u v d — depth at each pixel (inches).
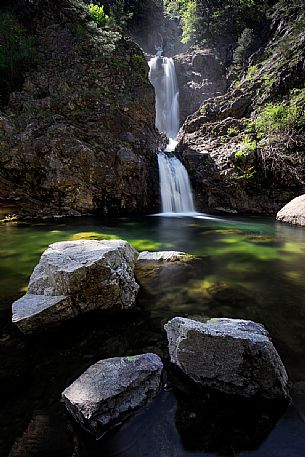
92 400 81.1
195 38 1129.4
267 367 88.7
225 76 978.7
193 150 626.5
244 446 76.2
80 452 75.3
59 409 87.6
